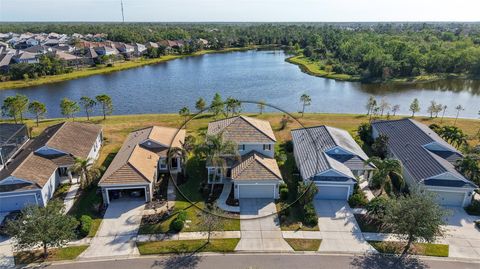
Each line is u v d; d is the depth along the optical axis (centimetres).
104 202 3528
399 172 3559
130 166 3641
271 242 3028
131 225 3222
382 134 4706
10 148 4403
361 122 6159
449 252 2911
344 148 4091
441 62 11500
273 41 19962
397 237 3081
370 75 10994
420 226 2744
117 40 18588
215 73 11912
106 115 7012
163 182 3988
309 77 11325
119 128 5781
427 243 3012
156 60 14488
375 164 3672
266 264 2772
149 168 3781
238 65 13650
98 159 4559
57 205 2936
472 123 6131
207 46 18862
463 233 3158
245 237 3088
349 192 3644
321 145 4250
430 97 8825
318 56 14512
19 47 17112
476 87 10031
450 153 4172
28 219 2725
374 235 3128
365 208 3528
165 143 4341
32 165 3688
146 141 4247
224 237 3081
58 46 15062
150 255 2852
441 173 3572
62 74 11294
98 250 2898
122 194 3703
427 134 4431
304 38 19112
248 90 9444
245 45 19525
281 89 9638
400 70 11150
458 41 15675
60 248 2912
